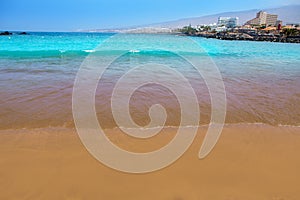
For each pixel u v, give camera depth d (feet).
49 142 12.32
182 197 8.74
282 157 11.36
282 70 36.94
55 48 78.48
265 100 20.24
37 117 15.48
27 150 11.48
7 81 24.85
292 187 9.27
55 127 14.16
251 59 54.24
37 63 38.88
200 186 9.32
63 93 20.76
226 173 10.12
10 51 59.21
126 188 9.14
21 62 39.78
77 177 9.66
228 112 17.21
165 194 8.87
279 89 24.13
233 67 39.40
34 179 9.45
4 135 12.92
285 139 13.17
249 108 18.11
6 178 9.44
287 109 18.10
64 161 10.69
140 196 8.74
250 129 14.42
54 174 9.78
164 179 9.69
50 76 27.68
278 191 9.05
